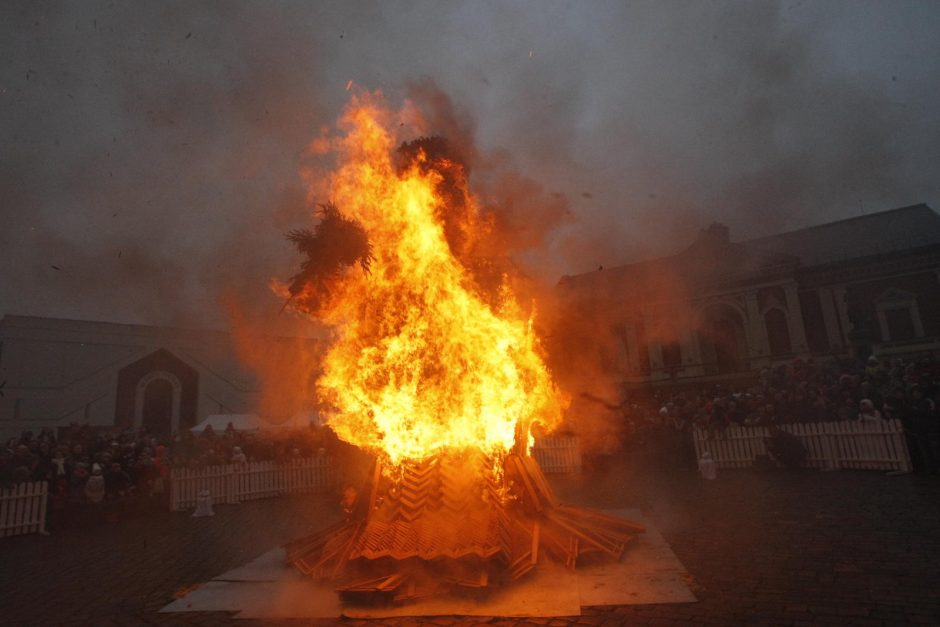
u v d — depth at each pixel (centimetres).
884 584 468
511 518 598
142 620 493
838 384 1408
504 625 432
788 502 877
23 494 1045
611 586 504
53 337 3097
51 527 1068
